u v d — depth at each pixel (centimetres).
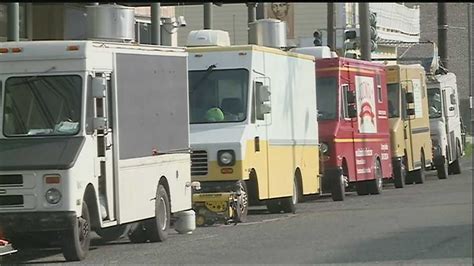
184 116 6425
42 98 5216
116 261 5050
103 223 5278
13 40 7219
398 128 10869
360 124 9688
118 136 5462
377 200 8975
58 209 4909
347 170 9281
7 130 5197
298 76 8206
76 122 5150
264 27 8294
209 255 5194
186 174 6456
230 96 7125
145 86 5834
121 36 5978
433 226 6369
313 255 5066
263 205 8550
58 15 10112
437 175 12556
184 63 6438
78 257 5056
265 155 7294
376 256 4962
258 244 5641
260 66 7319
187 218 6369
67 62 5212
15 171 4925
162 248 5628
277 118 7619
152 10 9169
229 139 6862
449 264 4644
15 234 5078
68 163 4912
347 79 9406
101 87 5194
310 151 8425
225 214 6794
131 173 5594
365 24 12875
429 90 12688
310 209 8225
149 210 5825
